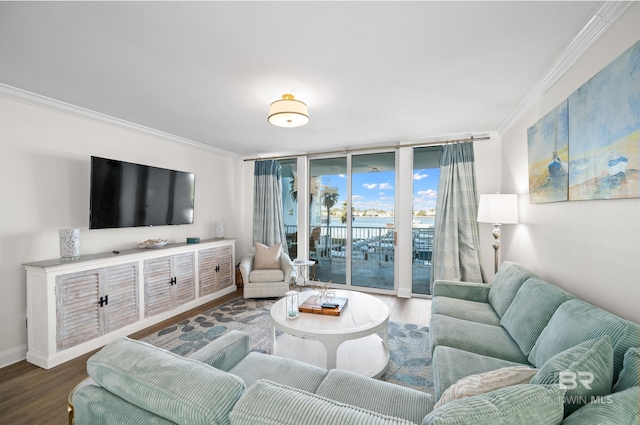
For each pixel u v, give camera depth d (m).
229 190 5.22
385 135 3.93
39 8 1.47
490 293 2.67
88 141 3.11
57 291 2.46
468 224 3.84
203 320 3.40
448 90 2.49
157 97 2.65
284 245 5.15
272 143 4.41
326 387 1.39
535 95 2.49
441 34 1.71
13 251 2.53
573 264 1.94
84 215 3.06
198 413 0.78
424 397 1.33
